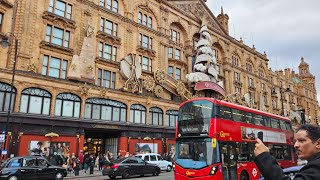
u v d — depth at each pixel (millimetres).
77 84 29297
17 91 24938
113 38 35000
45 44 28203
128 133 33312
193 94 44844
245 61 62500
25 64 26516
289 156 22688
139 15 40219
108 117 31781
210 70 44281
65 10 31047
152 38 41000
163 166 28656
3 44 21438
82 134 28766
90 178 22609
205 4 53875
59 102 27812
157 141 36375
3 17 25938
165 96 40281
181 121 16453
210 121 15219
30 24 27594
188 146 15648
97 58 32781
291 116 73188
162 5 43625
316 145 2809
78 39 31625
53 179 19344
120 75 35188
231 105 16969
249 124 18250
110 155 30000
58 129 27156
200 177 14539
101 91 31141
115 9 37188
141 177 22984
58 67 29391
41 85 26609
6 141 23375
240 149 16547
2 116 23625
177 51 46250
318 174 2430
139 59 38375
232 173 15242
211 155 14578
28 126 25156
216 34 54500
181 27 47531
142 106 35844
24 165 17969
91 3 33625
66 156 26016
